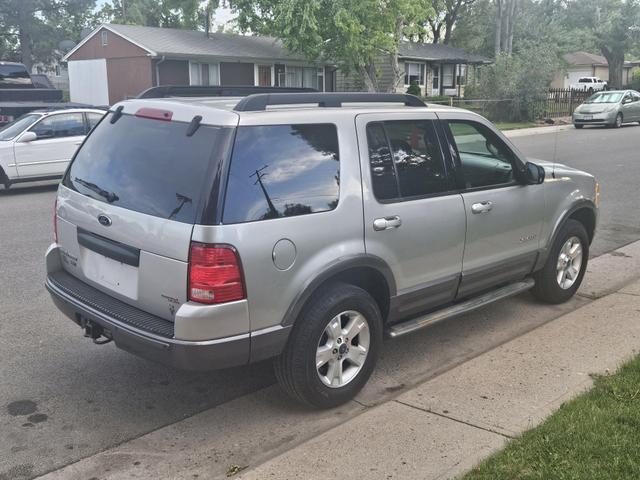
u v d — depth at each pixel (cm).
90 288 417
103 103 3173
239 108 371
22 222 987
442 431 372
